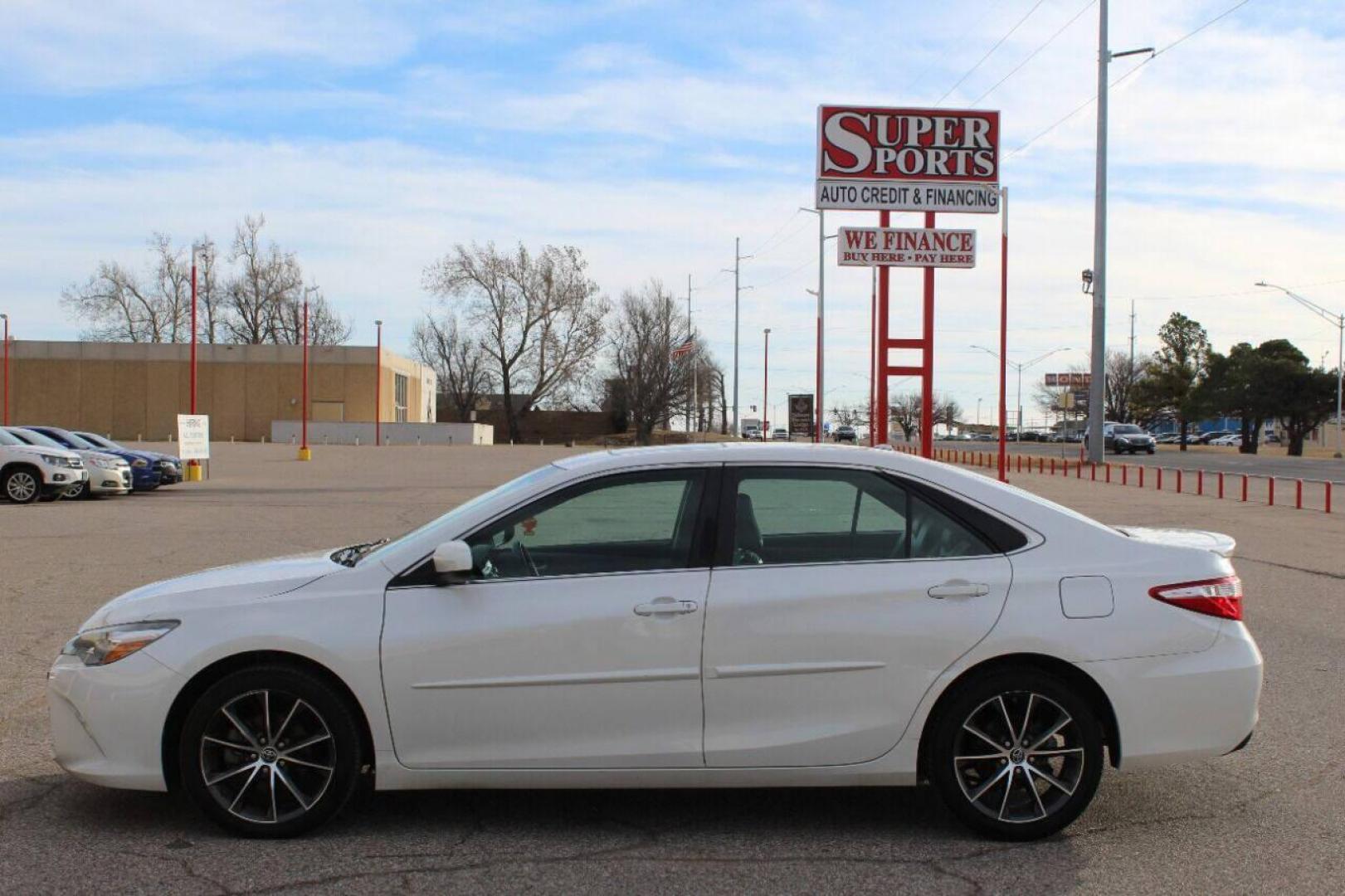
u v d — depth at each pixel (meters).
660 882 4.39
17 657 8.27
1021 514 5.01
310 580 4.91
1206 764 5.95
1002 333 34.12
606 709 4.74
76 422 72.25
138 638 4.80
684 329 94.56
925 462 5.12
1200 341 88.19
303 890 4.28
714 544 4.89
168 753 4.81
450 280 91.12
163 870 4.47
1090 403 41.34
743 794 5.49
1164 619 4.86
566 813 5.19
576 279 92.19
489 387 99.25
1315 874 4.50
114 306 90.75
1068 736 4.83
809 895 4.27
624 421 99.94
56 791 5.41
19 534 17.17
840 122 30.17
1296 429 70.19
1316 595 11.84
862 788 5.60
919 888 4.35
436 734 4.74
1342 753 6.12
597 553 4.98
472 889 4.30
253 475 35.81
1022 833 4.80
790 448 5.14
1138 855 4.70
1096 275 40.59
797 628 4.76
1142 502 26.06
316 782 4.83
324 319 96.88
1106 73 40.25
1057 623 4.80
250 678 4.73
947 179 30.28
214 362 73.62
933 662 4.77
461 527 4.95
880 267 30.30
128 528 18.42
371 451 56.94
